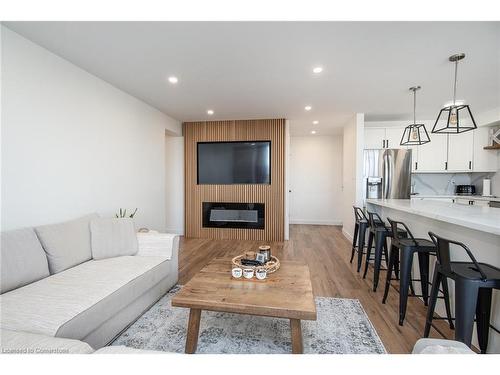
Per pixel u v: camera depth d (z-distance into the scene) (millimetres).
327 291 2641
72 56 2379
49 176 2287
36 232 1949
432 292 1692
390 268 2373
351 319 2080
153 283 2193
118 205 3240
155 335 1856
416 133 3271
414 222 2623
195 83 3045
